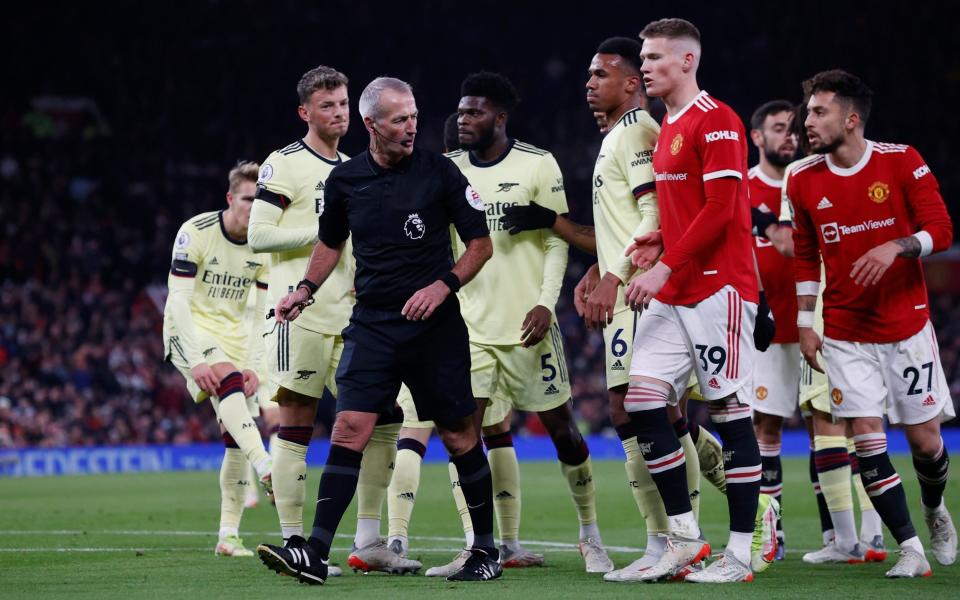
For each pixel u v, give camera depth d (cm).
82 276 4462
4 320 3991
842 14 5275
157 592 824
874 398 995
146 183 5069
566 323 4512
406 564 995
